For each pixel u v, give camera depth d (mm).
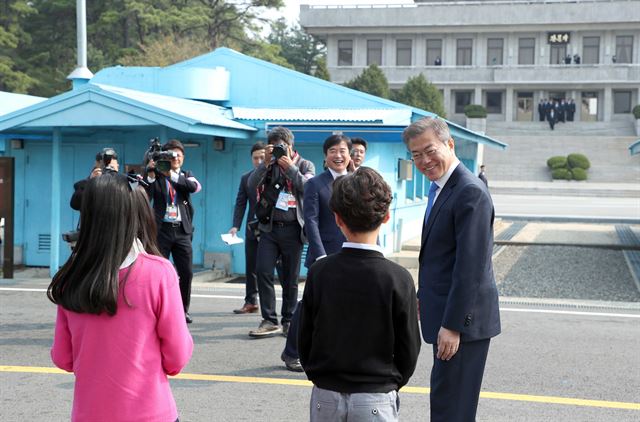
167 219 8312
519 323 8938
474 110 57219
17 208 13711
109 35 50531
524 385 6414
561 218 23922
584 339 8109
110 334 2971
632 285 11805
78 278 2967
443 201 4273
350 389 3211
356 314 3230
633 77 58312
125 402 2965
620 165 48250
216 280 12883
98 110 11438
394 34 62344
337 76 62594
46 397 5996
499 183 44188
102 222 2977
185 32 51969
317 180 6867
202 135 13297
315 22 62250
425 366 7133
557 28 60000
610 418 5605
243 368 6898
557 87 60344
